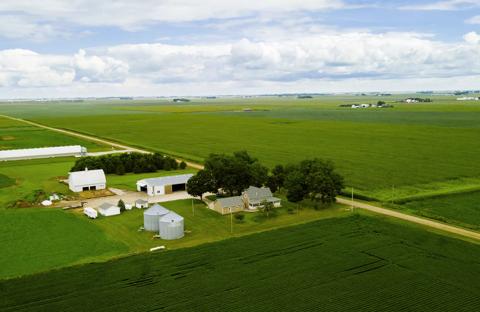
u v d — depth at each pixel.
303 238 77.12
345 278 61.22
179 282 60.75
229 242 75.94
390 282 59.75
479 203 98.69
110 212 93.50
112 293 57.78
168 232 78.25
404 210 93.50
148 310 53.62
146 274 63.38
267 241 76.00
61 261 68.75
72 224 87.38
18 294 57.81
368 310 52.97
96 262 67.94
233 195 107.12
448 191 108.31
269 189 100.81
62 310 53.72
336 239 76.31
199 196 109.31
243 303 55.00
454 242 73.75
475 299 54.94
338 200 103.94
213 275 62.81
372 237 76.94
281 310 53.31
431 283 59.25
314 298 55.91
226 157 108.31
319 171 99.25
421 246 72.25
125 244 76.19
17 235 80.94
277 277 61.91
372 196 105.81
